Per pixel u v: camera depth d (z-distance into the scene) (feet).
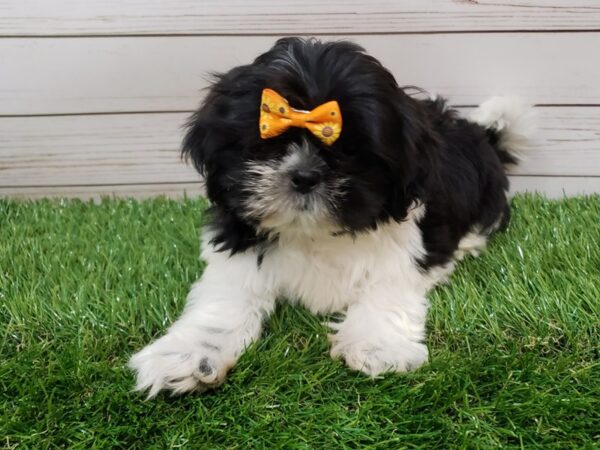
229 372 1.11
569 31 1.68
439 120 1.52
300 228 1.09
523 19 1.67
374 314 1.23
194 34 1.72
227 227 1.24
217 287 1.27
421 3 1.67
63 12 1.69
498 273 1.42
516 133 1.74
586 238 1.54
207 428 1.00
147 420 1.02
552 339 1.20
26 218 1.74
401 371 1.11
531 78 1.73
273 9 1.69
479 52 1.71
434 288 1.36
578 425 1.00
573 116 1.77
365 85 1.04
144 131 1.83
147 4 1.69
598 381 1.09
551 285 1.34
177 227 1.68
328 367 1.13
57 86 1.77
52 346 1.20
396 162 1.07
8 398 1.07
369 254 1.24
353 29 1.70
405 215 1.16
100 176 1.88
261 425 1.00
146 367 1.06
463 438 0.97
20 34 1.71
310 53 1.09
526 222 1.69
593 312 1.25
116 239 1.62
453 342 1.21
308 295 1.29
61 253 1.53
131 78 1.77
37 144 1.84
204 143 1.14
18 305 1.30
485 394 1.07
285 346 1.20
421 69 1.73
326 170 1.04
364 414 1.02
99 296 1.34
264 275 1.26
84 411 1.04
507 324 1.25
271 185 1.04
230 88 1.11
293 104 1.03
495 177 1.61
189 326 1.19
